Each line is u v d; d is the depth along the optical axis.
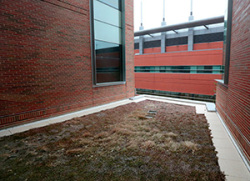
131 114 8.02
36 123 6.80
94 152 4.35
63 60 7.86
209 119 7.30
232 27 5.91
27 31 6.45
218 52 25.14
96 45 9.73
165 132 5.68
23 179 3.26
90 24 9.09
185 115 7.79
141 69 35.94
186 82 28.95
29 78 6.64
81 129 6.04
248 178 3.26
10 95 6.14
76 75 8.55
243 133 4.19
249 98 3.84
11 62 6.07
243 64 4.43
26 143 4.90
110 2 10.58
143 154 4.20
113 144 4.77
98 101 9.98
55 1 7.34
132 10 12.35
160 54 32.31
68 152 4.29
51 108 7.52
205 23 26.17
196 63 27.55
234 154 4.25
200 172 3.42
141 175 3.36
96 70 9.88
